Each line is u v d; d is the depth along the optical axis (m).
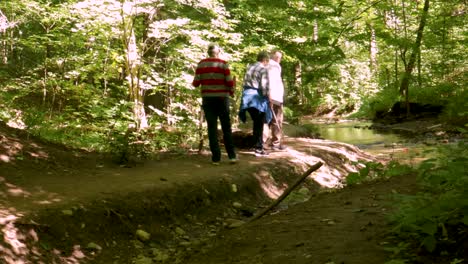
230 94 8.36
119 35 11.30
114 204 5.84
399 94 19.47
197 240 5.76
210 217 6.58
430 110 18.97
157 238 5.79
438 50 17.88
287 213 5.77
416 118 18.84
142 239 5.62
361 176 6.63
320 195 6.66
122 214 5.79
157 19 12.86
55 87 13.20
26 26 16.12
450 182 4.01
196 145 10.28
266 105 9.23
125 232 5.62
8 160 6.78
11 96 12.09
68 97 12.97
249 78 9.25
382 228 4.45
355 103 27.00
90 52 12.30
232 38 12.41
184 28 11.80
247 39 14.62
